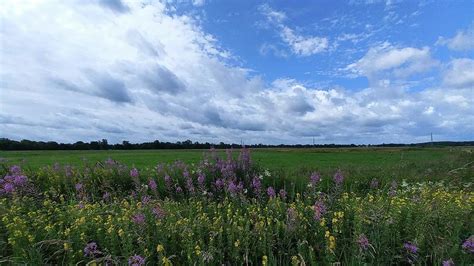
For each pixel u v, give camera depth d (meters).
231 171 9.42
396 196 7.41
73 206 6.25
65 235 4.64
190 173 9.89
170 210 5.95
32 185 8.29
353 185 11.41
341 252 4.56
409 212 5.21
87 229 4.89
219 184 8.63
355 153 50.41
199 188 8.84
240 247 4.55
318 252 4.70
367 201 6.38
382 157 37.19
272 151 65.19
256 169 10.30
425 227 4.88
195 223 5.07
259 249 4.55
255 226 4.81
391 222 4.84
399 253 4.60
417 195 7.93
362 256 4.28
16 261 4.09
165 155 43.22
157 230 4.78
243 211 6.62
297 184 9.52
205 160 10.58
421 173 15.86
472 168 13.60
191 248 4.30
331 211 5.62
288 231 4.84
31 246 4.30
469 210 5.63
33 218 5.49
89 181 9.67
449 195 7.59
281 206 6.20
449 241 4.52
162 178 9.91
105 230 4.90
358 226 4.70
